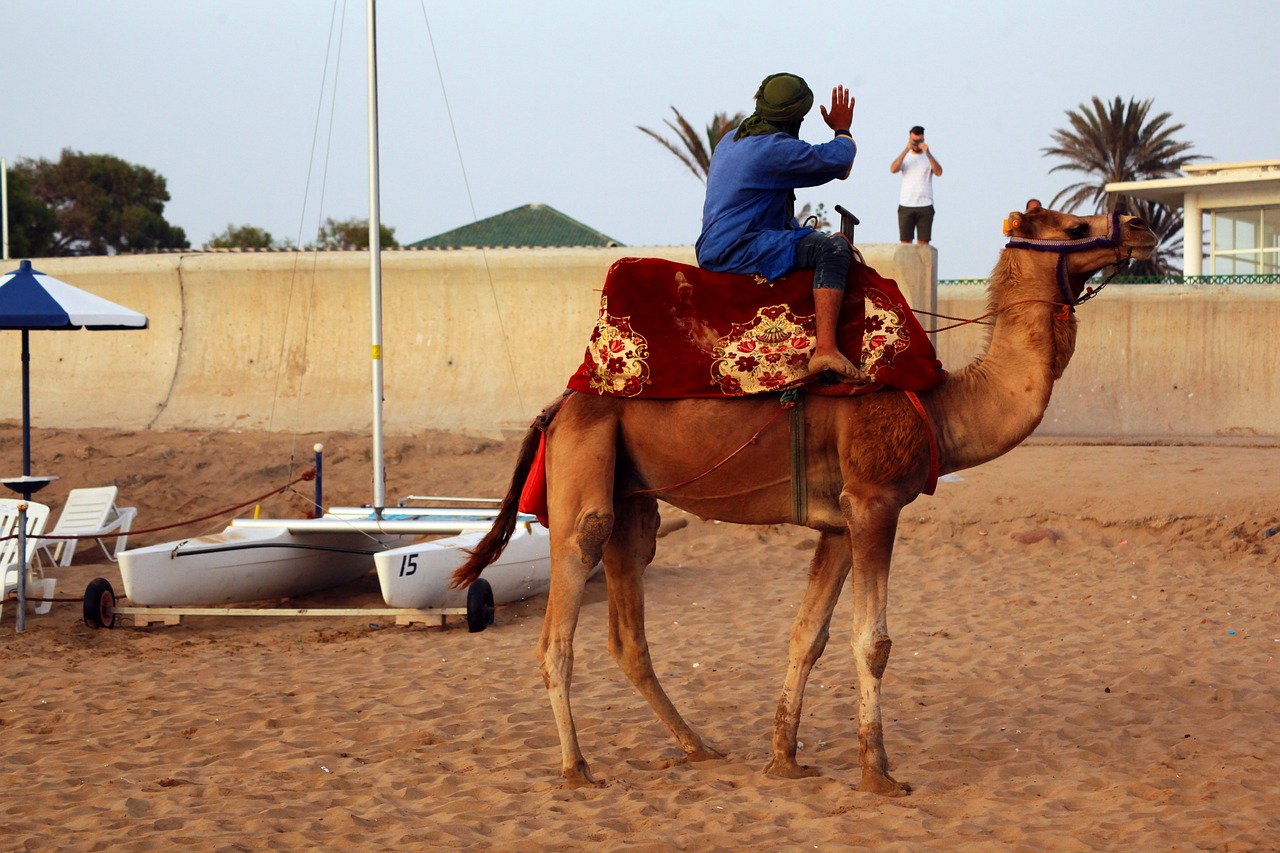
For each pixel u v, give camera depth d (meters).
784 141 6.25
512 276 19.62
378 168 13.41
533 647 10.23
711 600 12.23
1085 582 12.55
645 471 6.47
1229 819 5.62
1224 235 39.16
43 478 12.75
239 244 63.88
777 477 6.28
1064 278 6.19
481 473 17.16
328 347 19.89
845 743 7.25
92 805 6.25
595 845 5.55
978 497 15.16
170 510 16.14
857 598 6.13
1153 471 15.78
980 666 9.20
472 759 7.07
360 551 12.11
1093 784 6.29
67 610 11.90
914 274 17.98
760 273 6.30
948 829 5.60
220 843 5.62
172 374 20.06
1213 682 8.49
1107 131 50.28
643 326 6.34
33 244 52.66
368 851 5.53
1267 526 13.69
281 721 7.99
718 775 6.63
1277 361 21.64
